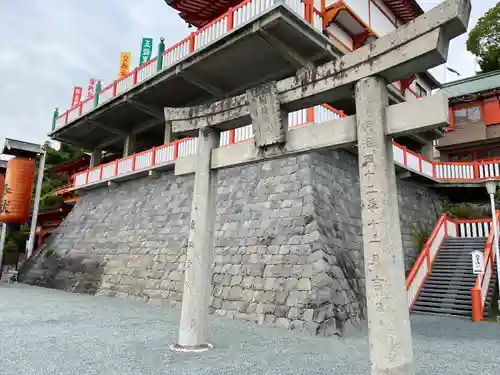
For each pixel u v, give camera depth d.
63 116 23.67
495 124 21.08
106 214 19.45
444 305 11.44
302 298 9.05
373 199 4.52
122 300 13.60
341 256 10.52
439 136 21.30
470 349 7.07
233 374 5.18
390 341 4.09
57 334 7.61
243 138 13.49
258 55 13.48
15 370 5.20
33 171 24.23
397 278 4.27
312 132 5.66
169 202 16.27
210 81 15.47
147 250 15.12
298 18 11.59
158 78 16.14
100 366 5.45
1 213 22.77
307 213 10.68
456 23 4.23
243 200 12.75
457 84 24.42
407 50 4.51
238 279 10.74
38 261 20.62
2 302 12.21
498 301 11.02
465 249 14.29
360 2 17.67
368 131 4.75
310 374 5.24
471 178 18.28
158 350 6.42
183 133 7.98
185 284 6.81
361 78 4.97
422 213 17.62
